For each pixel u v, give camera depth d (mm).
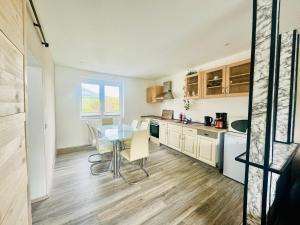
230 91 2926
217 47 2568
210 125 3350
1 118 559
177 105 4641
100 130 3236
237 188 2238
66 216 1656
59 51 2775
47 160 2105
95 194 2062
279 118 1965
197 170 2854
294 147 1771
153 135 4879
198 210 1765
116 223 1564
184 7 1508
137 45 2480
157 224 1555
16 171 703
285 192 1843
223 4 1463
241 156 1418
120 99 5125
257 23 1193
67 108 4078
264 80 1163
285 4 1462
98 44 2439
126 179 2488
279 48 1910
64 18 1692
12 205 648
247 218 1303
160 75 4934
